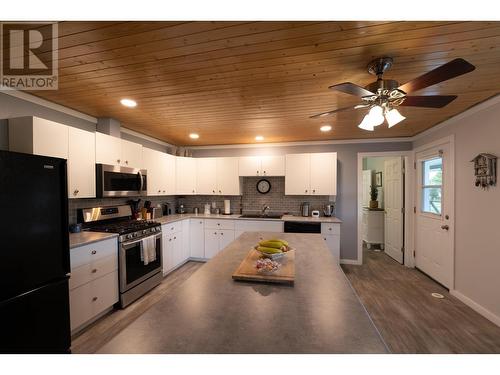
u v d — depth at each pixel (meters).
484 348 2.01
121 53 1.63
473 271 2.67
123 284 2.67
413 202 4.07
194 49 1.58
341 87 1.53
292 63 1.76
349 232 4.34
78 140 2.51
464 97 2.38
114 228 2.84
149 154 3.69
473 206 2.66
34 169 1.68
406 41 1.49
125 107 2.70
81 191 2.54
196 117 3.05
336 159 4.16
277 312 0.98
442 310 2.63
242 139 4.39
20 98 2.27
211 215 4.60
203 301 1.08
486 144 2.48
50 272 1.78
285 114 2.91
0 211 1.49
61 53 1.62
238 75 1.94
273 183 4.72
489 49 1.57
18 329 1.58
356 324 0.90
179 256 4.05
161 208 4.34
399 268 4.05
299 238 2.39
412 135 4.02
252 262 1.57
